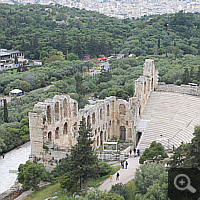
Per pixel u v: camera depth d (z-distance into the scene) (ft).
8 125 419.95
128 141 362.94
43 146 278.46
